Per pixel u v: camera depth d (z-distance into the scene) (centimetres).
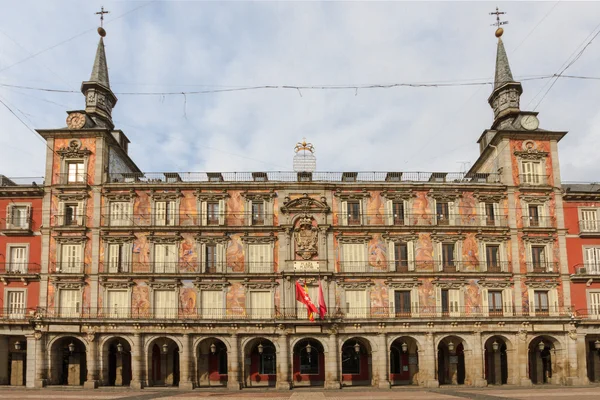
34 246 6278
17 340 6303
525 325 6141
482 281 6262
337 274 6197
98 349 5966
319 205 6353
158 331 5975
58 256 6200
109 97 7144
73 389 5669
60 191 6341
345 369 6406
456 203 6488
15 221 6359
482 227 6369
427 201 6488
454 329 6097
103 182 6375
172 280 6144
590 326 6253
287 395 4975
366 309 6156
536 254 6444
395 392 5284
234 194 6406
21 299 6169
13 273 6153
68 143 6462
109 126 7088
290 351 5994
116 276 6112
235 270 6222
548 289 6325
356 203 6469
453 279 6262
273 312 6122
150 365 6022
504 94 7044
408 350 6431
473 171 7575
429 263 6306
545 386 5938
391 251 6331
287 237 6272
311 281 6175
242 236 6278
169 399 4497
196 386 5966
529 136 6669
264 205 6400
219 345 6400
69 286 6131
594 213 6588
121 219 6331
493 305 6272
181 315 6088
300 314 6100
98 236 6244
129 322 5944
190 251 6256
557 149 6681
